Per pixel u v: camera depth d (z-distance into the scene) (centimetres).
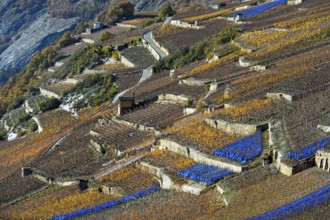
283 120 8088
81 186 8556
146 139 9562
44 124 14012
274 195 6247
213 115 8875
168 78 13288
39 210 7875
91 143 10494
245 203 6234
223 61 12312
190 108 10038
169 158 8250
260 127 8062
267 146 7600
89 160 9800
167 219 6456
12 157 11994
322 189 6084
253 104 8900
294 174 6662
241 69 11356
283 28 13875
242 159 7375
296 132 7569
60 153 10588
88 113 13425
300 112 8238
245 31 14612
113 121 11050
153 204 7138
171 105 10938
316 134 7394
